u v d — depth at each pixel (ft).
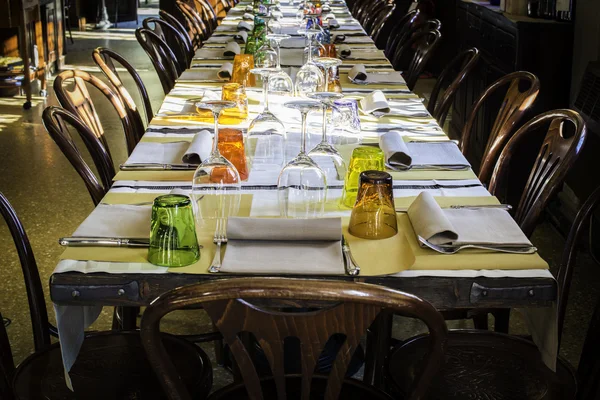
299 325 4.42
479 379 6.41
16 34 24.62
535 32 14.06
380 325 7.14
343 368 4.56
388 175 6.26
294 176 6.64
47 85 26.58
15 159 18.25
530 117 14.46
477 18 18.45
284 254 5.80
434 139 9.28
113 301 5.64
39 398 6.15
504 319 8.52
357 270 5.60
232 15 22.18
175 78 14.89
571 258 6.84
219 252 5.88
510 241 6.08
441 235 6.11
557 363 6.68
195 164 8.04
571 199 14.16
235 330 4.45
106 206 6.66
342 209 6.88
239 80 11.95
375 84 12.51
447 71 13.14
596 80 12.64
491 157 9.47
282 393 4.61
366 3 25.38
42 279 12.03
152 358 4.71
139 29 14.58
